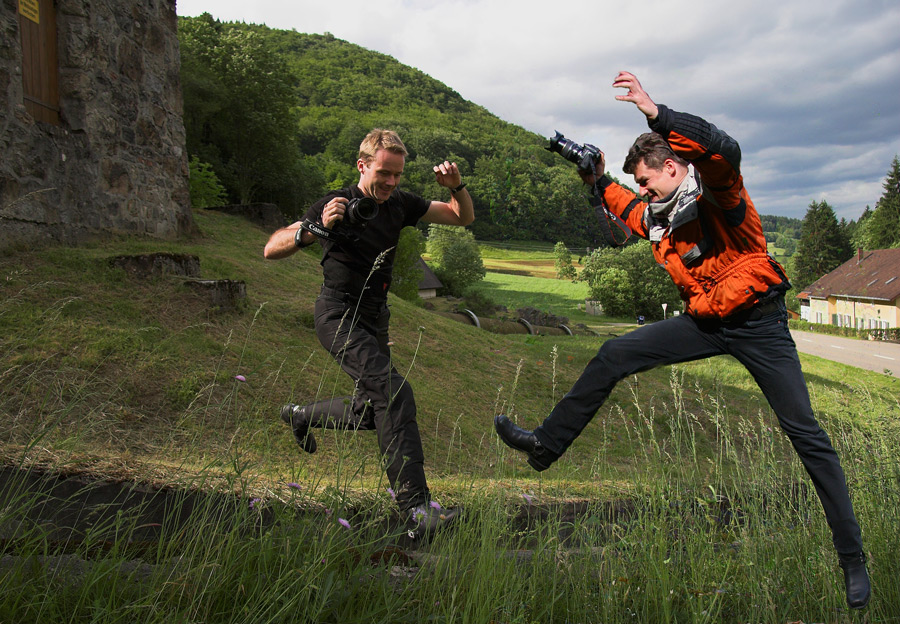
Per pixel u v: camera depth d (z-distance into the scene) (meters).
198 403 5.22
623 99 2.41
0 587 1.64
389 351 3.32
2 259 6.89
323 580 1.85
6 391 3.95
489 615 1.94
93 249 8.33
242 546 1.97
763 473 3.59
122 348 5.80
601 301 72.81
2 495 2.28
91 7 9.02
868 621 2.50
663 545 2.66
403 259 28.30
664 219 2.73
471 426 7.59
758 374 2.64
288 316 8.60
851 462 3.76
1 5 7.17
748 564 2.64
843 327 58.16
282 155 40.41
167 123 11.37
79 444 3.18
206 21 38.91
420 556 2.45
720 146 2.32
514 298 82.00
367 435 5.45
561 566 2.48
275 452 4.79
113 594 1.69
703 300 2.62
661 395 10.36
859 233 118.69
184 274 8.38
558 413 2.83
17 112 7.42
